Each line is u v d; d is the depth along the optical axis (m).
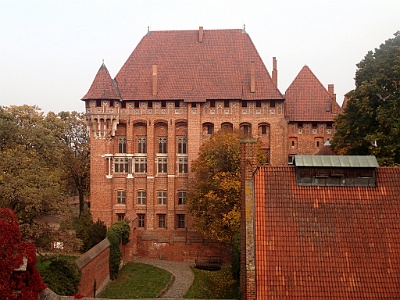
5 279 24.86
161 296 42.31
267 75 66.12
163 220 66.00
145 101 65.38
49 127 74.31
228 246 58.22
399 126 40.75
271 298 20.97
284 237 22.48
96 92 64.25
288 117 66.31
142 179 66.19
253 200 23.59
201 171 52.69
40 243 34.56
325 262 21.81
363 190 23.72
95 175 65.06
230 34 69.94
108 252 47.03
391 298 20.66
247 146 24.45
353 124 46.31
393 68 42.19
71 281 34.50
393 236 22.34
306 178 24.09
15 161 36.25
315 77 69.19
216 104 64.94
